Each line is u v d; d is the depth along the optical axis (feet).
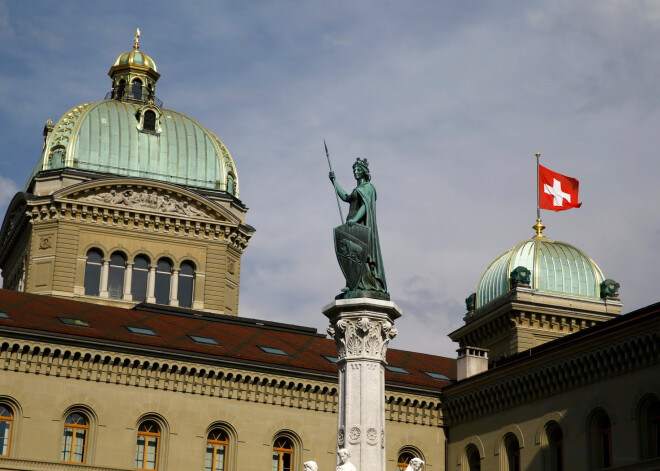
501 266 258.98
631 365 179.42
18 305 209.77
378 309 102.89
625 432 178.81
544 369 197.67
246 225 278.67
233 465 203.82
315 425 211.82
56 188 261.65
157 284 261.44
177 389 203.10
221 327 231.09
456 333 264.11
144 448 199.52
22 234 267.59
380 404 101.35
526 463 199.82
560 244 261.65
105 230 259.80
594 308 250.16
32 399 192.13
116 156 269.44
